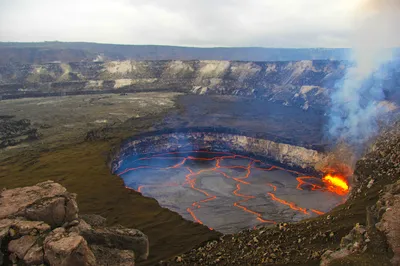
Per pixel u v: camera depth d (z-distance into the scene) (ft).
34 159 251.80
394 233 60.23
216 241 115.24
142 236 67.51
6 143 295.28
